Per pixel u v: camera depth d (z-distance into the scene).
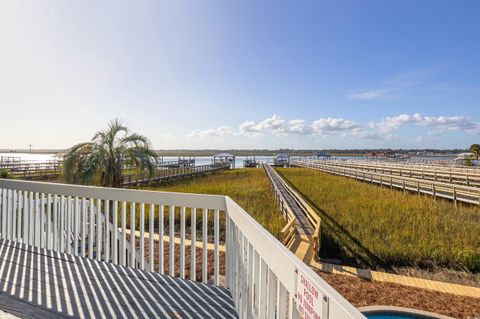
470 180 18.41
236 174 32.91
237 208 2.57
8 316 2.58
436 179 20.55
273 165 58.59
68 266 3.74
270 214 11.18
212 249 5.76
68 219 4.24
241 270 2.40
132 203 3.84
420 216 10.52
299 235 8.44
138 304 2.88
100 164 10.28
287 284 1.38
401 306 4.41
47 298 2.93
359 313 0.82
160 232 3.69
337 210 11.89
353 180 24.02
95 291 3.11
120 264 3.93
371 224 9.62
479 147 47.12
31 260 3.90
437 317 4.01
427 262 7.03
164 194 3.63
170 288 3.24
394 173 25.28
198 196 3.44
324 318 1.01
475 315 4.18
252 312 1.96
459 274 6.53
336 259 7.61
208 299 3.01
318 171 36.75
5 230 4.84
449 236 8.52
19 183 4.65
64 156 10.66
